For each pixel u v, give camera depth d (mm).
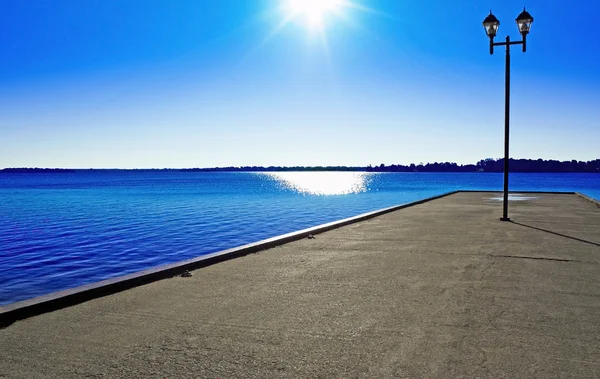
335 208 42562
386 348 3889
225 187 108375
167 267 6703
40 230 26188
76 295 5273
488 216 15242
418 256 8188
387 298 5453
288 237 9953
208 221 30625
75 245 20625
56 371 3443
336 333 4258
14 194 72688
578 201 22219
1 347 3930
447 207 18938
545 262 7609
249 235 23516
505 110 13930
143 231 25328
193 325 4484
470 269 7078
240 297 5504
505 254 8352
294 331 4309
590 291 5758
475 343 4000
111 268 15875
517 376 3354
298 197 63562
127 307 5090
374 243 9703
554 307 5082
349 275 6684
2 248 19891
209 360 3641
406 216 15320
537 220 13930
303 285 6094
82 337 4160
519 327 4422
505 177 13969
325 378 3318
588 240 9984
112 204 48938
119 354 3766
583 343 4008
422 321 4602
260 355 3738
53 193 75938
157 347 3916
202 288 5941
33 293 12641
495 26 13938
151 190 88312
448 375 3365
